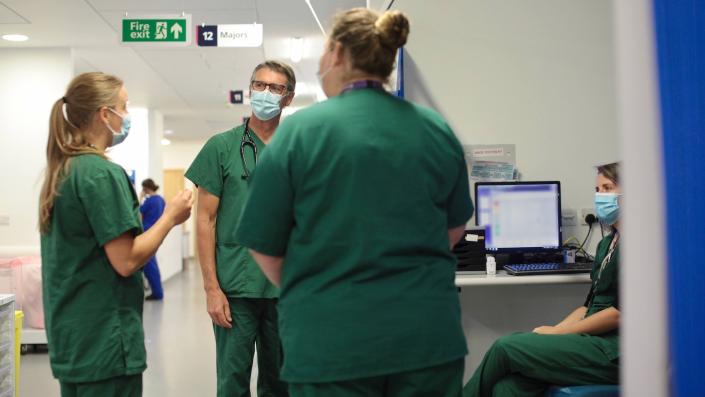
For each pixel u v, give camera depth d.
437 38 2.96
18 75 5.44
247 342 2.12
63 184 1.46
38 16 4.63
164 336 5.03
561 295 2.95
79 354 1.47
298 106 9.03
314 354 1.09
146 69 6.41
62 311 1.48
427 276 1.14
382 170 1.11
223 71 6.57
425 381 1.12
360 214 1.09
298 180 1.12
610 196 2.14
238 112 9.20
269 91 2.17
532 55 2.99
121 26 4.27
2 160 5.35
